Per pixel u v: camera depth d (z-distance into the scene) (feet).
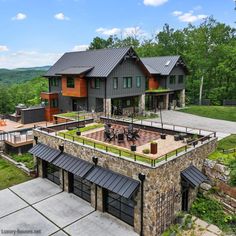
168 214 46.91
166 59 147.95
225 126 92.43
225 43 179.32
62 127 76.43
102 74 104.73
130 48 112.88
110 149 53.31
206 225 47.73
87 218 50.49
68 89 117.60
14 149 85.92
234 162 53.67
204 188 54.60
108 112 109.60
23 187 63.31
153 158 43.91
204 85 183.93
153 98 141.08
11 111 182.29
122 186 45.44
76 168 54.24
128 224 48.73
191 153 51.75
